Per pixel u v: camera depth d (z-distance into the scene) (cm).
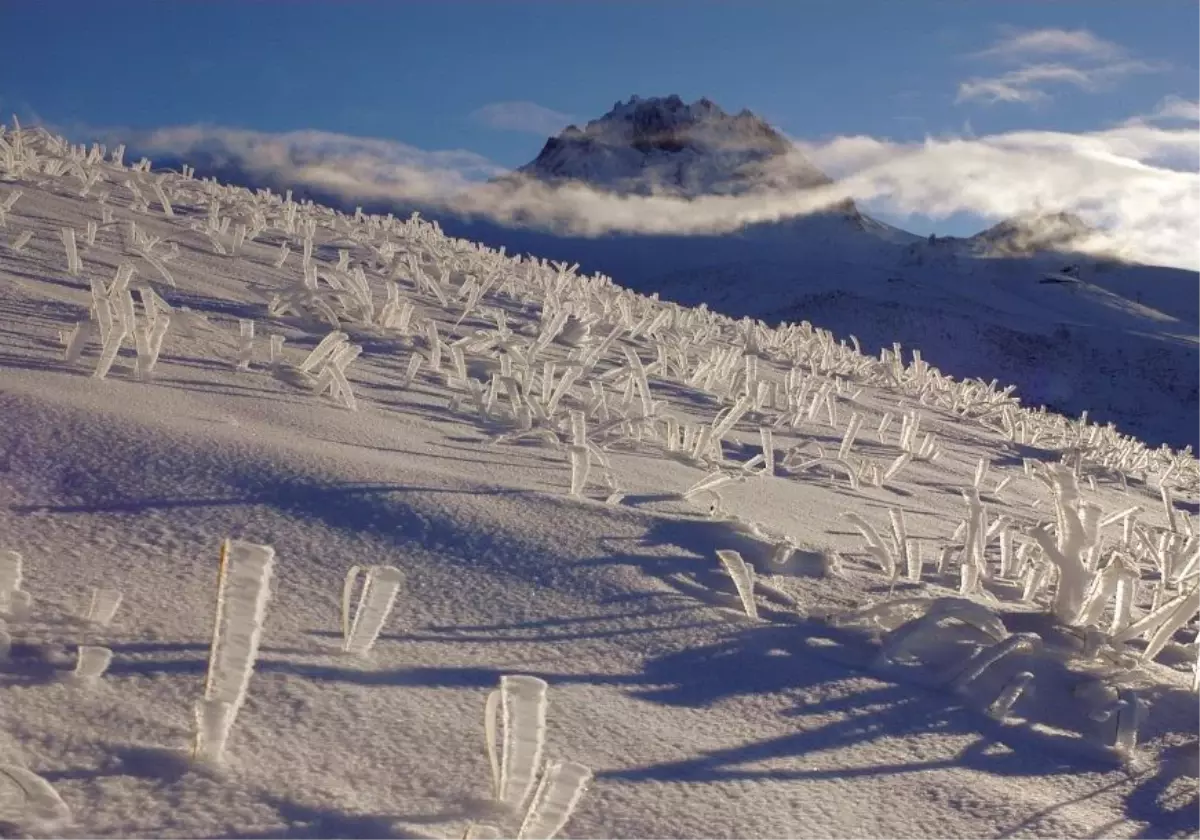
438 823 114
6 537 169
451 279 768
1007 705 177
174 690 131
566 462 298
